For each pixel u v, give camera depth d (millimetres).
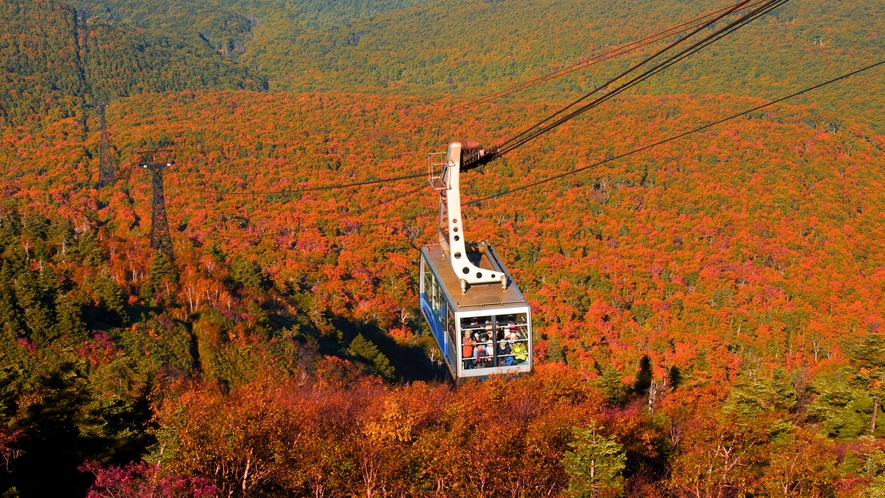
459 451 24812
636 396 44562
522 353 21453
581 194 174000
